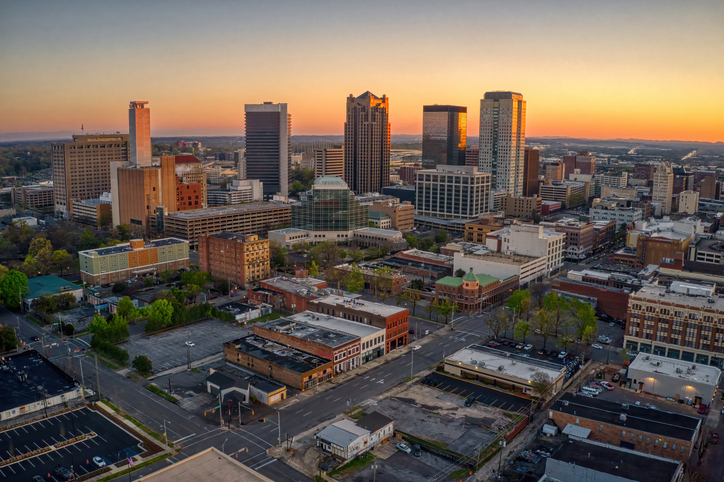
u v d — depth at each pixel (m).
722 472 145.75
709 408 179.25
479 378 196.88
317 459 147.88
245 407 176.50
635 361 199.12
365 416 161.75
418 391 187.62
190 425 164.75
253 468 143.62
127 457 148.00
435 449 152.50
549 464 136.38
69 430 161.62
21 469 142.75
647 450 151.75
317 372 192.38
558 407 167.62
